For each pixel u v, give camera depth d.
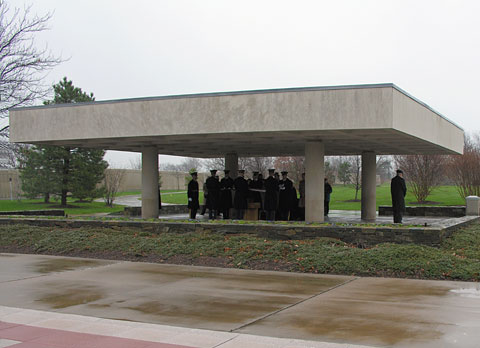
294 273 10.30
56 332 6.26
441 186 52.38
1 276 10.23
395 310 7.09
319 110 13.72
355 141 17.41
